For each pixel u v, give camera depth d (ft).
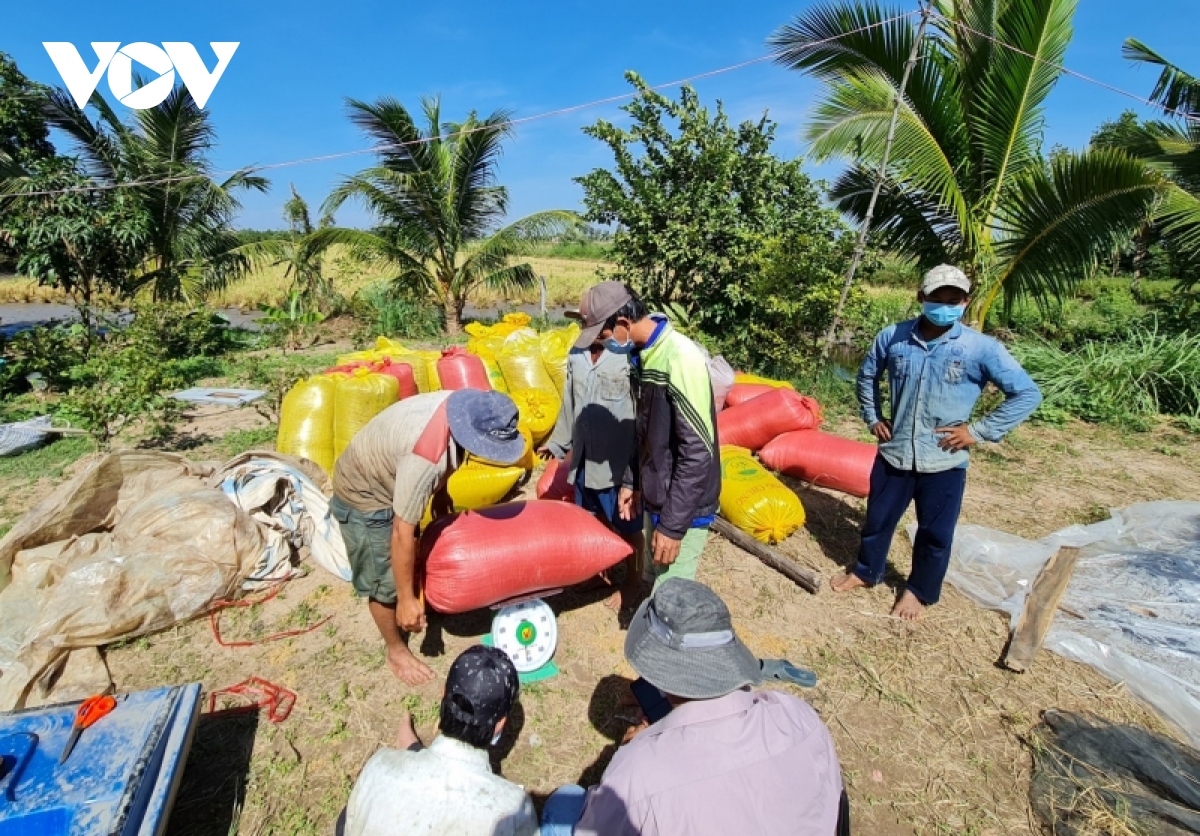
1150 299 58.18
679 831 4.87
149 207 42.32
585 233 48.65
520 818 5.56
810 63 28.71
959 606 13.05
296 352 41.22
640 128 36.52
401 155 45.75
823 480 16.99
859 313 35.65
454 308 50.24
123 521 12.29
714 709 5.34
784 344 31.50
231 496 13.19
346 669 10.78
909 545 15.35
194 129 44.98
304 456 15.71
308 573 13.28
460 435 8.17
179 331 37.73
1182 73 36.63
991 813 8.65
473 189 48.98
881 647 11.80
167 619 11.38
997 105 28.19
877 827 8.45
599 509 12.12
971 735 9.93
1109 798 8.67
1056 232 27.89
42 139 39.81
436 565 9.94
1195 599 12.62
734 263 34.99
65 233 35.27
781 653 11.59
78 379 30.27
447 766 5.57
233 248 48.73
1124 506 17.95
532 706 10.12
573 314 11.96
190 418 24.54
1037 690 10.82
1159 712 10.29
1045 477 20.49
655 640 5.61
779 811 4.94
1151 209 27.14
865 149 28.12
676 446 9.79
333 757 9.17
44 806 6.14
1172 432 25.80
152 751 6.87
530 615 10.60
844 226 34.78
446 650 11.22
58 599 10.61
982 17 28.07
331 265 76.38
